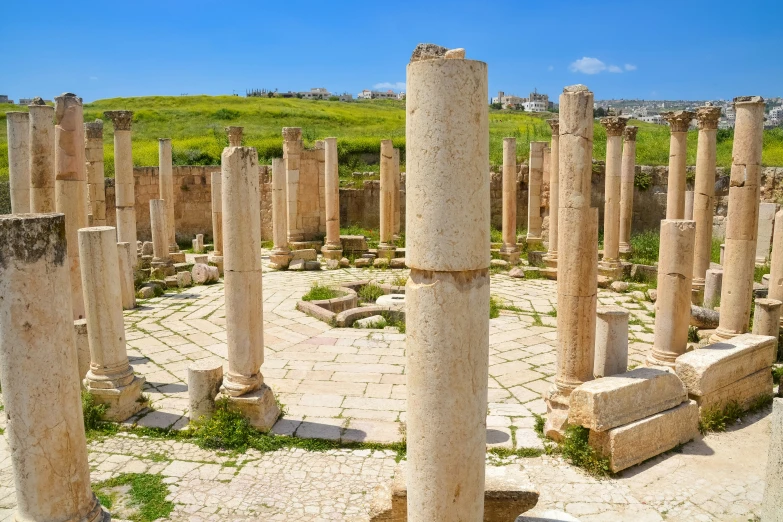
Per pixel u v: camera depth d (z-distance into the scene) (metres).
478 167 4.66
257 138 37.97
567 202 8.41
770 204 22.41
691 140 34.62
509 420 9.13
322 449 8.34
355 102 82.06
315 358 12.03
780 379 10.05
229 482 7.49
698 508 6.91
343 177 33.19
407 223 4.87
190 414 8.99
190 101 55.78
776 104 134.88
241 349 8.78
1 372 5.12
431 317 4.74
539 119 57.81
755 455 8.14
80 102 12.66
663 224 9.59
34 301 5.02
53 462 5.21
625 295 18.12
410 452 5.03
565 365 8.62
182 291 18.61
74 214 12.36
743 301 11.13
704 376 8.71
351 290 17.50
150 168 28.95
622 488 7.32
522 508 6.03
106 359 9.17
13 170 12.32
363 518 6.70
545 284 19.98
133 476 7.59
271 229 30.22
